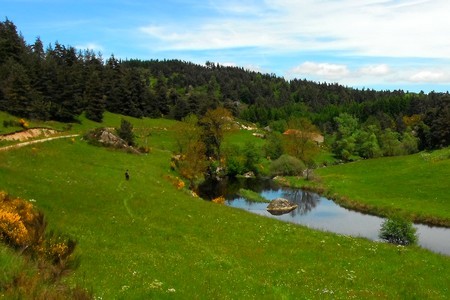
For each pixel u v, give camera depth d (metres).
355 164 107.06
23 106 95.12
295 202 71.12
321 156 141.50
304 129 108.19
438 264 30.36
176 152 100.75
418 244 44.28
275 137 130.38
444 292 24.70
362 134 147.25
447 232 50.75
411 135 143.12
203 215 41.06
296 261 29.22
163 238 31.12
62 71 119.69
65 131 93.25
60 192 37.41
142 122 139.00
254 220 42.16
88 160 65.94
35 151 60.03
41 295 12.80
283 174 98.50
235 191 79.44
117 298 16.83
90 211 34.81
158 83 183.38
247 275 24.56
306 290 22.81
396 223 43.41
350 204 67.31
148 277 20.84
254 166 101.50
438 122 124.69
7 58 131.38
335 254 31.42
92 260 22.20
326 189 79.00
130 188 49.16
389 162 103.00
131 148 83.06
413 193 69.50
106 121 124.56
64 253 20.61
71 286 16.11
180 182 66.38
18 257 16.47
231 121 102.88
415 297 23.27
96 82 121.94
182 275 22.41
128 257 24.31
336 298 21.75
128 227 32.25
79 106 111.88
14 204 23.70
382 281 25.89
